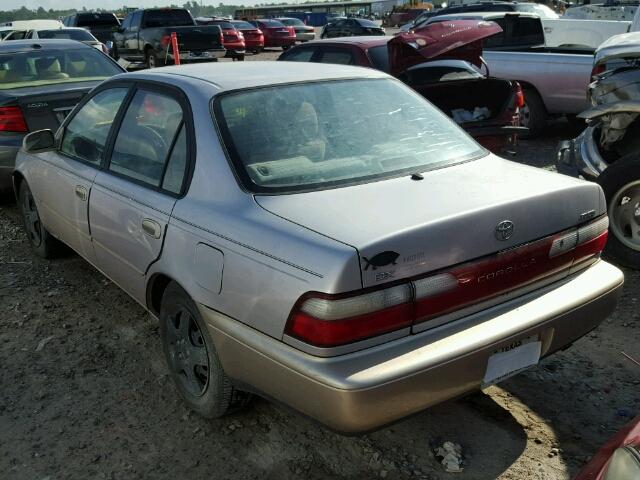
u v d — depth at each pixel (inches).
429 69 291.7
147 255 124.3
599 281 112.0
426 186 107.3
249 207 103.3
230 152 111.2
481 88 282.5
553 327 103.0
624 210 181.5
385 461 109.4
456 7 603.8
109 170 143.9
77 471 110.0
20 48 284.5
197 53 713.6
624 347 144.6
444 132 130.6
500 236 97.7
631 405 123.2
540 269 104.7
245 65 144.9
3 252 216.1
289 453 112.8
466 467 107.3
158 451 114.6
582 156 203.6
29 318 167.2
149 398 130.8
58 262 205.5
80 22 951.6
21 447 116.5
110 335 157.6
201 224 107.8
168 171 122.3
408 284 89.6
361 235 89.1
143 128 134.6
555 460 108.3
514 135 281.3
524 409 122.6
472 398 126.4
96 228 147.1
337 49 315.6
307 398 89.5
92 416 125.2
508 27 385.1
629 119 187.6
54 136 175.8
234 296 99.7
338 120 122.8
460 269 94.1
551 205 104.7
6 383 137.3
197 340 119.0
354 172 111.7
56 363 145.0
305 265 88.7
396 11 1904.5
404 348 89.7
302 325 88.5
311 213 98.0
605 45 206.1
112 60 298.0
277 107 120.9
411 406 89.5
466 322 95.9
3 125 242.1
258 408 126.1
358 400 85.0
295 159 112.5
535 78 358.3
